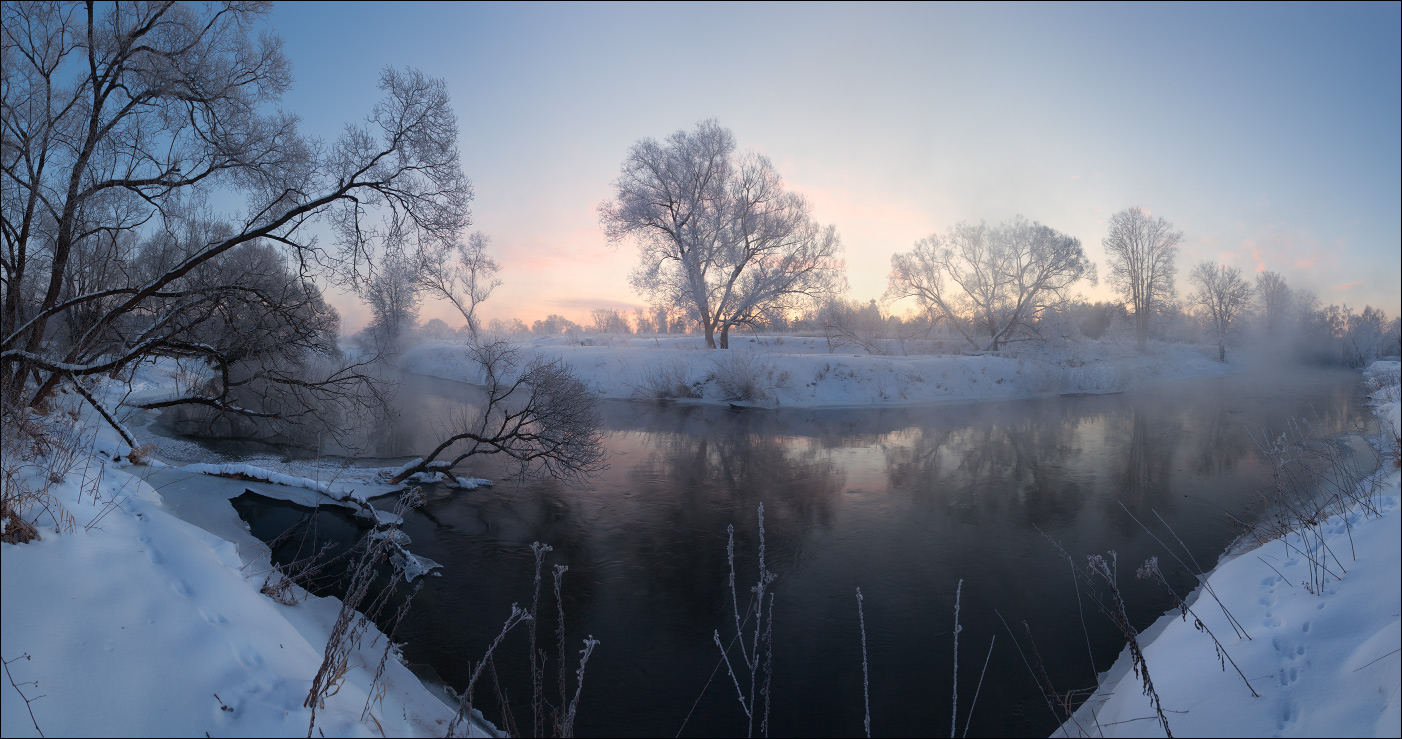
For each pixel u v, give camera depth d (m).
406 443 17.17
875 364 29.34
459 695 5.90
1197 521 11.04
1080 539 10.41
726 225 35.06
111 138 11.33
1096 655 6.80
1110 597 8.19
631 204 35.03
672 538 10.50
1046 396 29.88
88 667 3.46
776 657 6.89
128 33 10.84
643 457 16.73
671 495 13.03
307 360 13.98
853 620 7.70
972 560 9.58
